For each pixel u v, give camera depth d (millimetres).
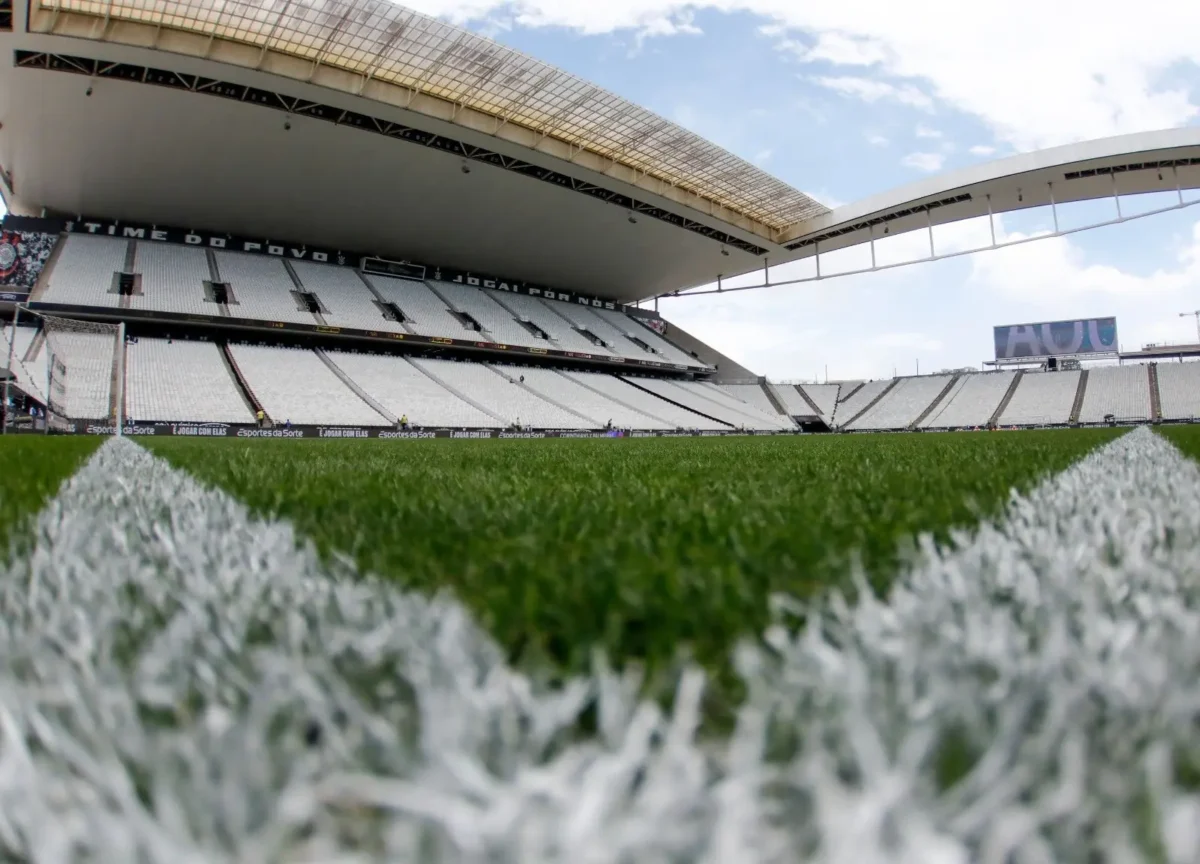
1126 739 450
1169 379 37781
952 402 41031
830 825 312
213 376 23953
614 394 34844
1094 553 1129
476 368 32250
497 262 36344
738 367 45688
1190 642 639
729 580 938
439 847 315
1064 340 43188
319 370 26781
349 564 1080
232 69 22172
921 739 410
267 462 4504
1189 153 31891
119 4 20406
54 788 420
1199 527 1372
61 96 21938
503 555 1177
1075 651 606
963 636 667
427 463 4691
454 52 23391
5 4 18953
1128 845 330
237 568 1065
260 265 29938
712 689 605
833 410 43219
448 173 28859
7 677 628
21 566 1100
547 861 282
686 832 302
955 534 1287
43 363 21062
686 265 41156
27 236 26109
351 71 24016
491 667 637
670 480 2992
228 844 342
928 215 38125
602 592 895
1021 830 329
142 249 27656
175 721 550
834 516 1590
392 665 648
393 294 32406
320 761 438
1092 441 7930
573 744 481
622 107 26922
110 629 781
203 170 26000
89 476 2943
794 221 38406
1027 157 33438
